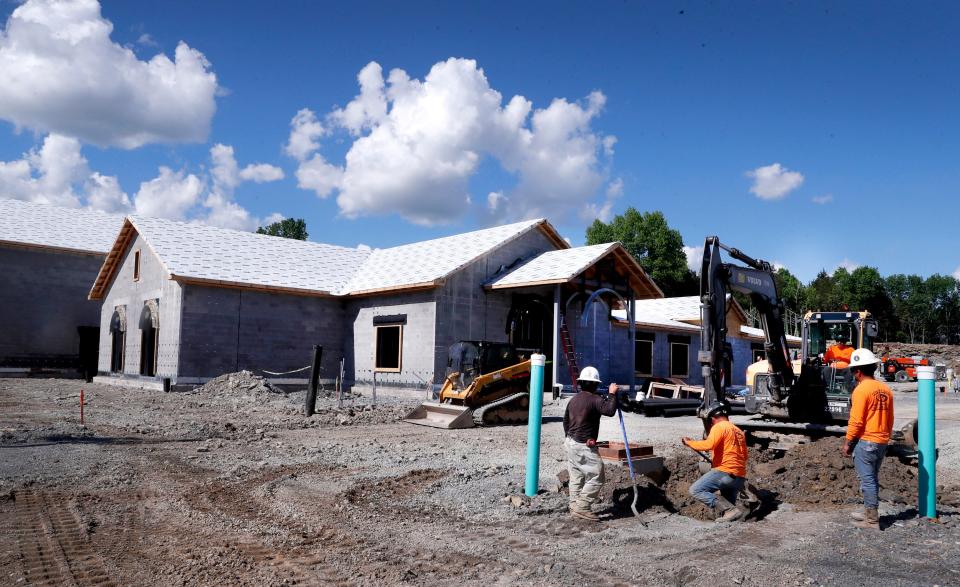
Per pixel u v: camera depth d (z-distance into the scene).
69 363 36.12
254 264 27.30
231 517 7.83
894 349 69.69
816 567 6.22
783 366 12.77
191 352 24.03
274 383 25.77
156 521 7.63
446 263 25.20
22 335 34.94
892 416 7.68
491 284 25.00
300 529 7.38
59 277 36.16
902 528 7.52
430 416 17.45
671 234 70.12
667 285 70.75
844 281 101.81
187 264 24.77
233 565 6.16
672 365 33.00
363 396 24.84
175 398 21.67
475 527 7.55
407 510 8.25
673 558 6.49
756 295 12.50
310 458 11.66
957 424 19.33
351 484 9.63
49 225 38.25
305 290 26.36
